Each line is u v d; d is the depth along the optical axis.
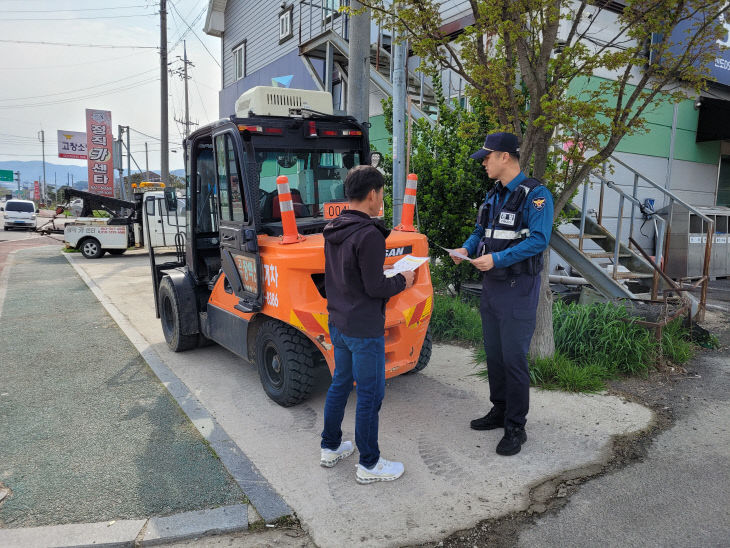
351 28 7.02
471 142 6.39
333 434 3.08
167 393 4.41
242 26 17.31
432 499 2.80
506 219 3.14
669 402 4.06
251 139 3.93
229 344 4.59
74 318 7.30
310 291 3.53
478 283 6.98
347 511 2.71
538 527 2.57
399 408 3.99
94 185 26.95
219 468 3.17
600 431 3.56
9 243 21.27
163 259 11.52
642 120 4.23
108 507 2.76
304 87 13.86
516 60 4.54
